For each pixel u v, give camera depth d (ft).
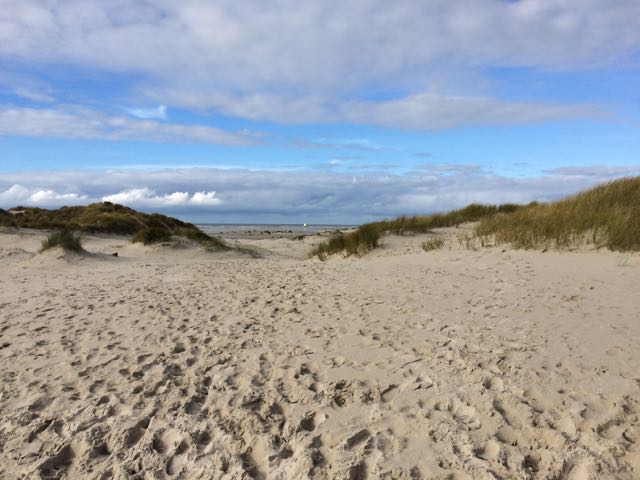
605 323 16.34
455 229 54.08
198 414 11.74
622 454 8.93
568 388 11.66
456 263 32.27
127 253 60.59
